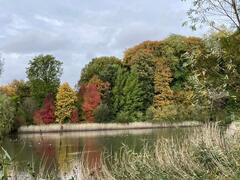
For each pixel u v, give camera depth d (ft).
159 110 189.78
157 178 32.81
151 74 205.05
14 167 18.45
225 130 37.50
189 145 38.60
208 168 34.45
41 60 225.35
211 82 25.27
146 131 137.28
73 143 104.73
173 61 188.03
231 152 34.27
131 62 220.23
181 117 69.82
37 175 21.67
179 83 192.54
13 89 212.02
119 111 203.00
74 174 31.04
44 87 218.79
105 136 131.44
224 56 24.47
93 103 204.85
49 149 57.06
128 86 205.26
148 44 218.18
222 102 27.37
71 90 205.77
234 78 24.36
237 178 29.99
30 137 132.87
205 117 37.22
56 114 203.10
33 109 180.34
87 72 234.79
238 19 23.97
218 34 24.84
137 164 35.06
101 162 35.06
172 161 34.58
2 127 17.21
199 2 24.79
